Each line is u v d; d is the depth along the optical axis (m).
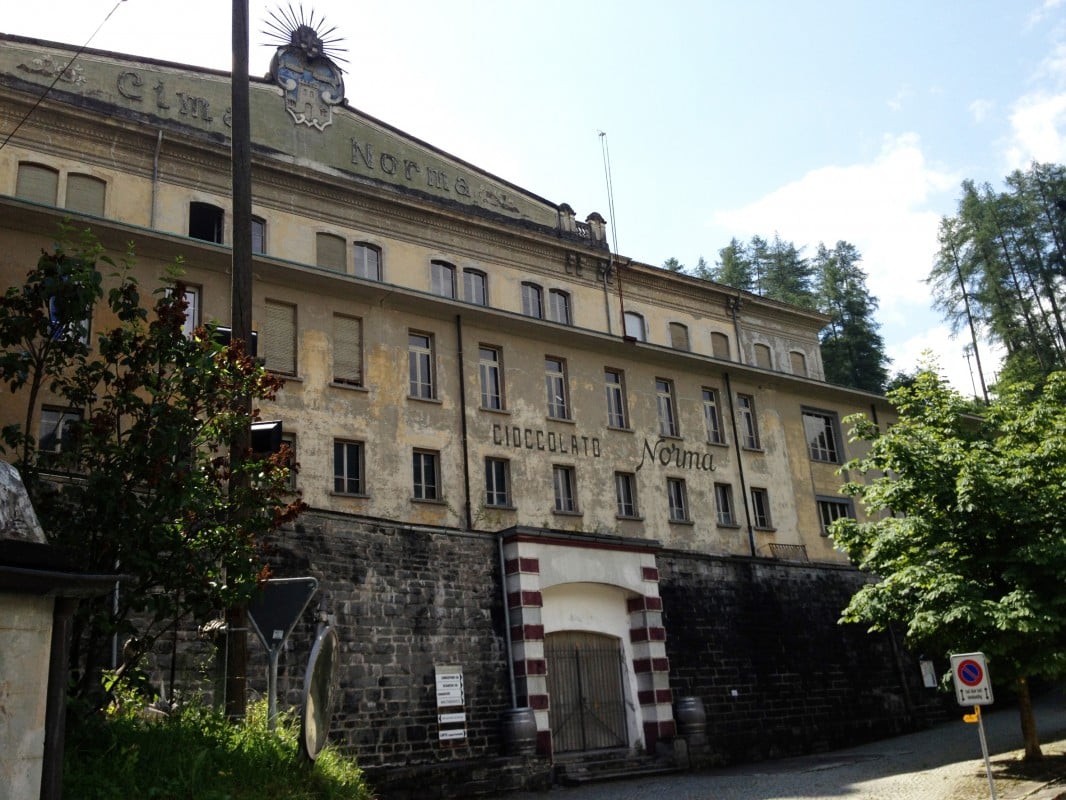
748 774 22.03
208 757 9.39
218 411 11.05
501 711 22.03
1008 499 18.62
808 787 18.50
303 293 26.45
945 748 24.06
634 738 24.55
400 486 26.53
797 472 36.66
